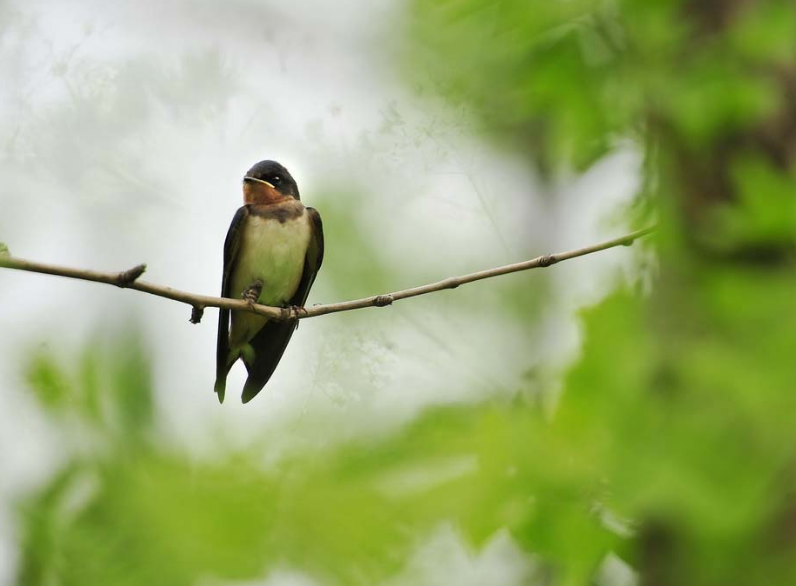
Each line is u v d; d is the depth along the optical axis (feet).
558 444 29.71
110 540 26.27
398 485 29.30
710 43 37.47
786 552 28.53
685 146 36.86
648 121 37.45
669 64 37.37
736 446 28.68
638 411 29.71
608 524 29.12
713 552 28.78
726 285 31.37
